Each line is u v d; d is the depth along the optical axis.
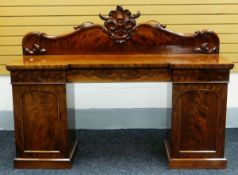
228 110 3.52
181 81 2.53
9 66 2.50
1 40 3.34
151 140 3.26
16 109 2.60
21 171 2.63
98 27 2.91
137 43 2.94
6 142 3.23
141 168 2.68
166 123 3.30
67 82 2.58
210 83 2.53
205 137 2.62
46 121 2.62
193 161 2.64
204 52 2.93
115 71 2.57
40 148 2.66
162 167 2.69
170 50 2.95
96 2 3.28
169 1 3.27
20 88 2.56
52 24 3.32
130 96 3.52
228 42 3.35
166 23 3.31
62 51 2.95
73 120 2.99
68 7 3.29
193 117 2.59
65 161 2.66
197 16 3.30
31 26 3.32
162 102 3.52
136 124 3.56
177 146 2.63
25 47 2.93
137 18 3.16
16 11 3.29
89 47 2.95
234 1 3.27
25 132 2.64
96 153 2.97
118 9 2.88
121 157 2.89
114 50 2.95
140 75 2.57
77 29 2.92
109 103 3.54
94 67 2.53
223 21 3.31
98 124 3.55
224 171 2.61
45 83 2.55
